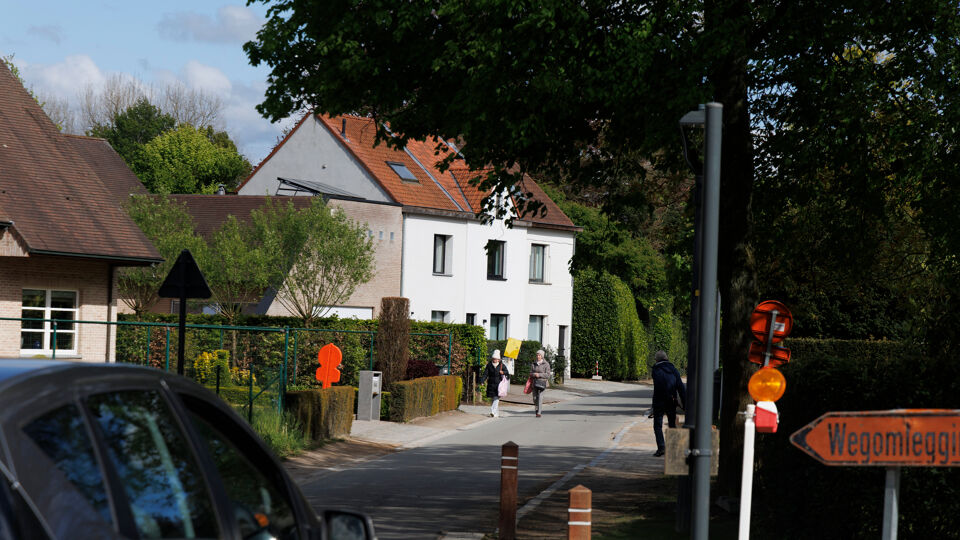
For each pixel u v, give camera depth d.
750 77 14.05
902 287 18.55
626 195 16.45
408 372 30.53
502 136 12.21
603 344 51.56
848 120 12.81
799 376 9.83
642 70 11.40
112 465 2.58
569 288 50.25
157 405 2.95
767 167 15.38
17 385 2.46
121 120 78.38
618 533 11.70
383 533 11.62
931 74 12.64
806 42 12.46
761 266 18.14
